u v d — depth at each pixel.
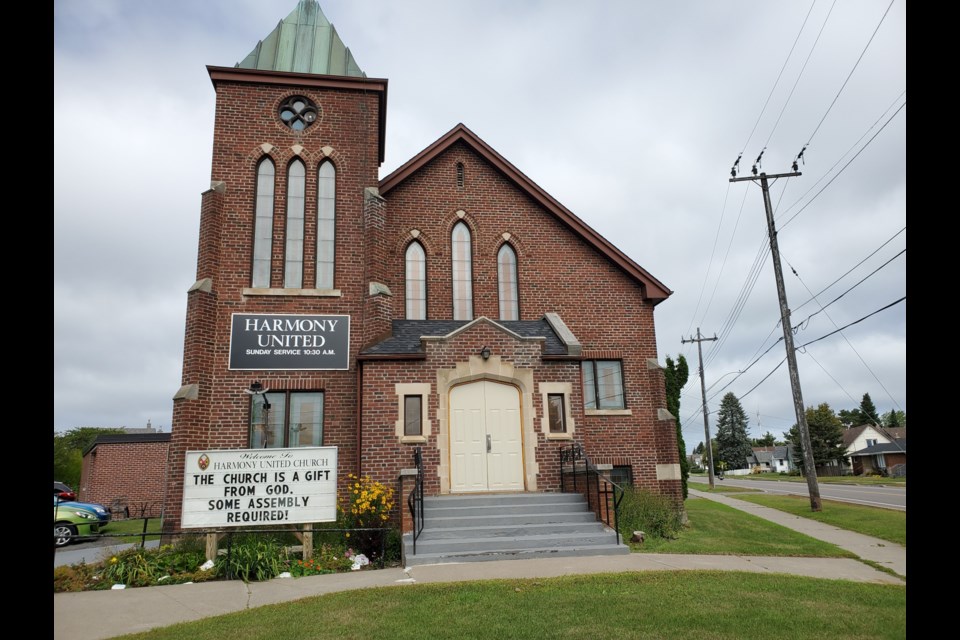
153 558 11.81
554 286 19.62
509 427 15.82
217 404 15.88
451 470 15.30
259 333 16.48
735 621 7.46
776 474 93.00
